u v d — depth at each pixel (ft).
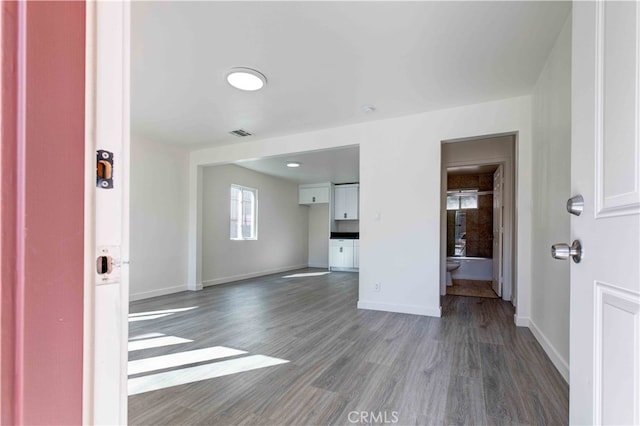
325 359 7.50
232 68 8.05
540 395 5.82
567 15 6.06
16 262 1.16
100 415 1.42
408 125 11.57
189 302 13.69
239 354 7.84
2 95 1.15
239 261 20.30
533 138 9.45
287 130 13.09
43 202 1.22
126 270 1.53
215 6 5.79
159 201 15.02
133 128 12.83
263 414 5.28
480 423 5.01
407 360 7.42
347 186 26.07
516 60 7.70
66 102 1.29
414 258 11.50
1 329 1.13
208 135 13.75
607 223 2.24
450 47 7.14
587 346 2.50
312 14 6.03
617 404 2.08
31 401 1.18
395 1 5.69
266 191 23.00
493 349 8.07
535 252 9.14
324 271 24.85
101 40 1.44
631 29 2.01
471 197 23.12
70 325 1.30
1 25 1.16
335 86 9.09
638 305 1.86
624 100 2.07
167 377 6.59
